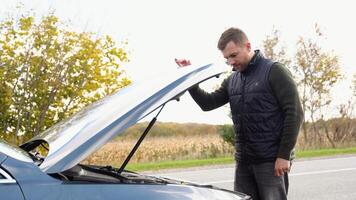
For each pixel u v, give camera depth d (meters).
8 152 2.81
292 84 4.09
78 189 2.72
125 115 2.95
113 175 3.10
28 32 15.07
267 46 25.69
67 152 2.78
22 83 15.04
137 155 20.11
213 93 4.58
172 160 19.25
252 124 4.20
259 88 4.15
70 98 15.38
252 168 4.28
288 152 4.05
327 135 24.03
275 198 4.18
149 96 3.11
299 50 25.27
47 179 2.68
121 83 15.81
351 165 13.51
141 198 2.83
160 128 26.25
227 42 4.15
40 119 15.14
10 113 15.01
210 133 26.61
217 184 10.64
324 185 10.05
